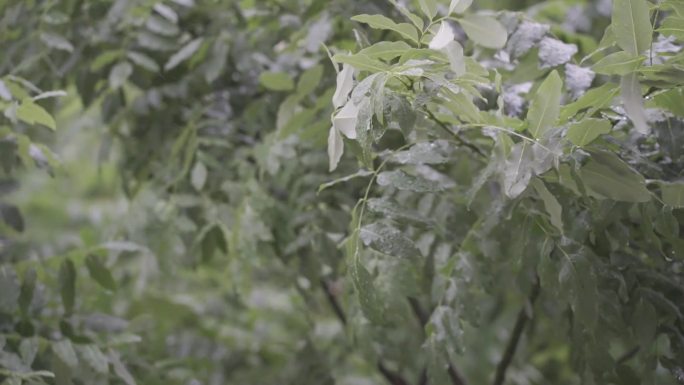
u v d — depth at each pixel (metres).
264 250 1.34
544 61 0.99
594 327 0.89
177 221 1.31
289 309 1.87
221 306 1.80
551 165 0.79
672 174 0.93
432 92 0.78
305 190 1.25
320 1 1.25
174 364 1.40
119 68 1.30
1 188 1.19
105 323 1.16
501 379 1.33
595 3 1.62
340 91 0.80
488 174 0.87
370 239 0.88
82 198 2.34
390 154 0.96
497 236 1.01
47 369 1.10
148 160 1.43
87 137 2.14
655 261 0.98
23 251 1.31
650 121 0.90
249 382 1.71
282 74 1.16
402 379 1.53
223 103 1.40
